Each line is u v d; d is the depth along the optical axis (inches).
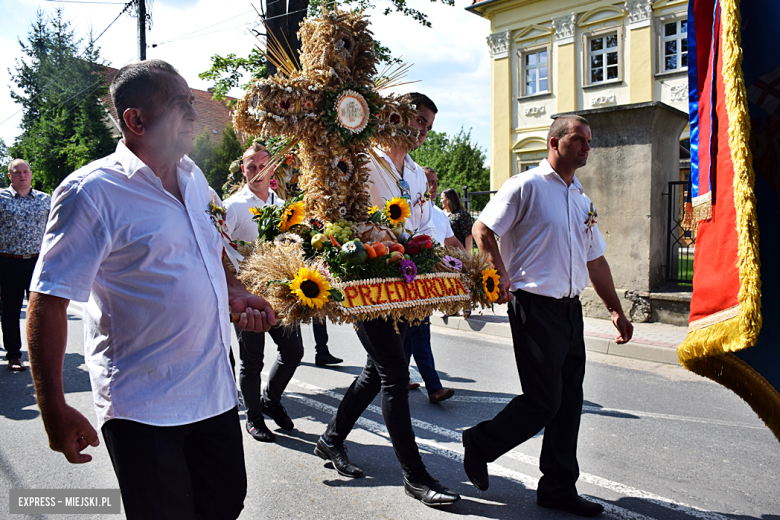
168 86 69.2
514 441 110.9
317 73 114.1
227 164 775.7
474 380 216.1
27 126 1375.5
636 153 304.7
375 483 126.6
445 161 1702.8
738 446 148.1
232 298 81.5
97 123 1225.4
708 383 211.5
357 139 117.7
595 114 313.7
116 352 68.0
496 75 869.2
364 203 120.3
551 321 109.9
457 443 151.6
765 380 83.1
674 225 317.1
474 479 116.2
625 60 760.3
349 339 284.7
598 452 144.3
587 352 264.7
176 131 70.5
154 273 67.4
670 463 137.4
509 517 111.2
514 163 864.3
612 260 315.9
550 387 108.5
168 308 68.0
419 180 139.3
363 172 120.6
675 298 293.3
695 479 128.4
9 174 217.3
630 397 193.3
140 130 69.1
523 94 852.0
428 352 185.9
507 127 863.1
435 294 111.5
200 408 71.2
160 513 67.2
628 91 760.3
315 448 139.1
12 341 220.1
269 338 280.5
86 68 1286.9
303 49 122.2
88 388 194.1
